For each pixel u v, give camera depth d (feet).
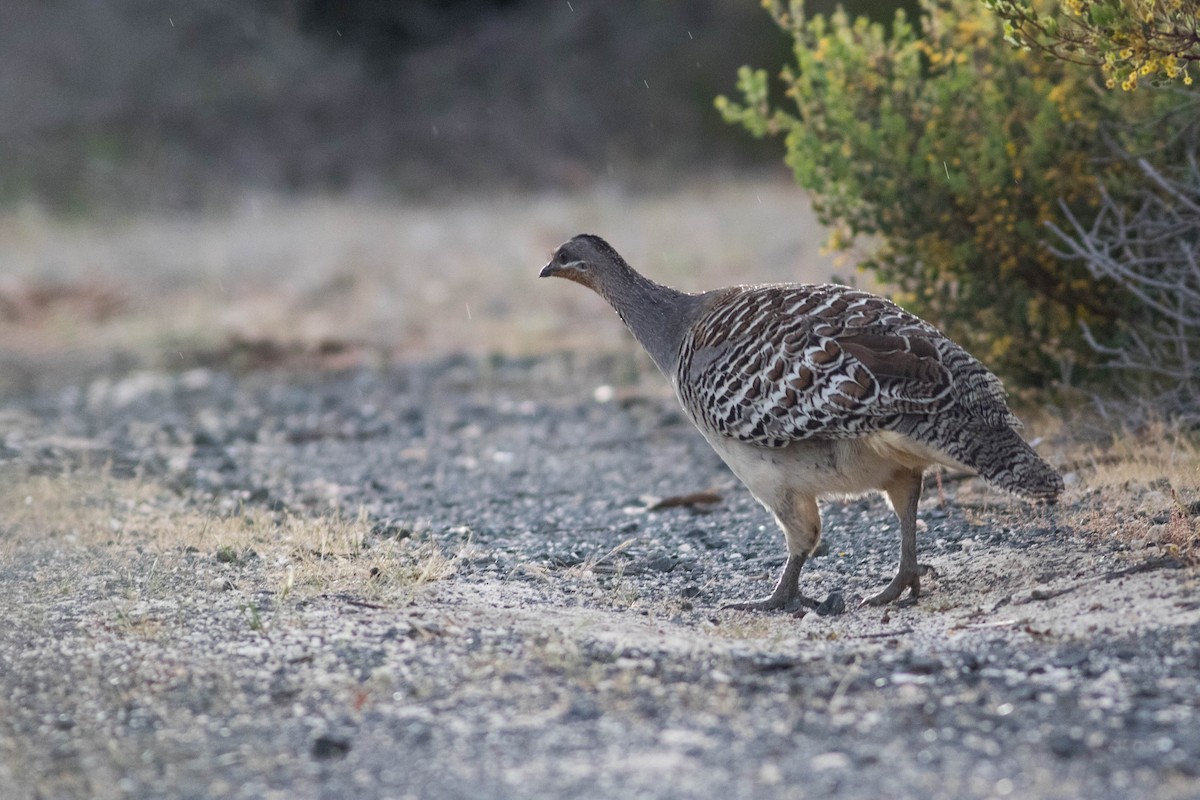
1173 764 32.14
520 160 240.94
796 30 77.00
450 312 147.33
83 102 237.86
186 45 249.14
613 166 235.81
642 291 59.11
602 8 260.21
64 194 217.97
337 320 145.69
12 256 180.24
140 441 95.14
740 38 250.98
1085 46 56.75
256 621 46.06
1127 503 57.52
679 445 88.99
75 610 49.52
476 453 90.38
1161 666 38.58
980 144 74.38
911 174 73.46
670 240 168.76
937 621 47.67
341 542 59.93
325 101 247.09
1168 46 53.62
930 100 75.66
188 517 66.39
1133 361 71.20
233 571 55.16
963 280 75.31
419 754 34.71
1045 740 34.06
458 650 42.98
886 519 64.08
